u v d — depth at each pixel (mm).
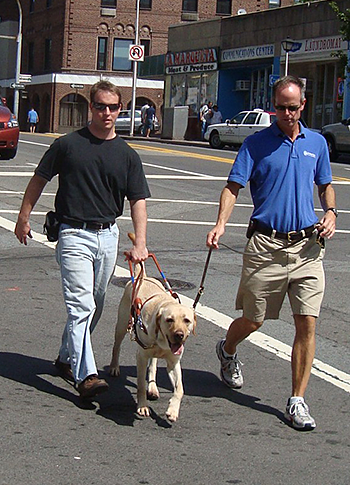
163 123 43125
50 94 59094
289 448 5344
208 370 6957
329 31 35875
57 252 6020
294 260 5848
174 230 13727
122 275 10281
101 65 59031
